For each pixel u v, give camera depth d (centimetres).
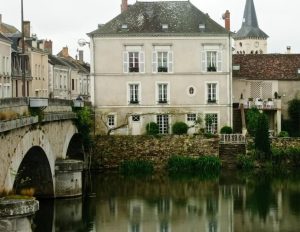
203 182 4419
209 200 3797
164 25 5531
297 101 5947
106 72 5509
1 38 5181
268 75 6103
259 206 3619
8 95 5478
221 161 5066
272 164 5025
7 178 2386
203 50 5531
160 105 5525
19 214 2306
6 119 2372
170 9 5716
